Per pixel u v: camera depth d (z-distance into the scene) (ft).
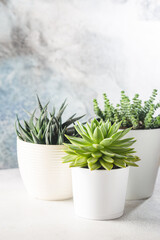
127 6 4.30
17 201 2.70
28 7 3.96
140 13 4.35
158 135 2.69
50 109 4.17
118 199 2.39
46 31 4.06
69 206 2.63
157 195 2.88
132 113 2.75
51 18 4.06
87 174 2.32
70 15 4.12
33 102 4.10
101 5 4.21
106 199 2.35
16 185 3.05
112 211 2.39
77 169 2.36
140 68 4.46
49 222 2.36
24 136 2.72
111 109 2.85
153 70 4.51
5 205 2.62
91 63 4.27
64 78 4.19
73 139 2.41
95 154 2.30
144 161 2.69
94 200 2.36
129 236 2.19
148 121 2.65
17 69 4.00
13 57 3.98
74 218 2.43
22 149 2.67
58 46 4.12
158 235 2.21
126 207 2.64
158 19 4.43
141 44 4.42
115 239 2.15
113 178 2.32
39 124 2.73
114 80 4.38
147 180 2.75
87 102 4.32
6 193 2.86
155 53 4.49
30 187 2.72
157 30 4.45
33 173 2.64
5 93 3.99
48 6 4.03
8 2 3.88
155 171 2.78
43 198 2.72
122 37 4.33
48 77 4.13
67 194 2.72
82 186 2.36
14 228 2.27
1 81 3.96
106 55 4.31
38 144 2.58
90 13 4.18
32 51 4.04
